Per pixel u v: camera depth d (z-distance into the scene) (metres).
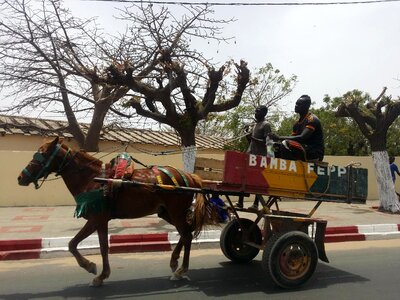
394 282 6.52
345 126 26.89
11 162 13.59
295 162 6.58
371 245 9.50
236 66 10.54
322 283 6.45
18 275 6.78
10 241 8.02
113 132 17.53
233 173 6.16
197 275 6.88
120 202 6.30
